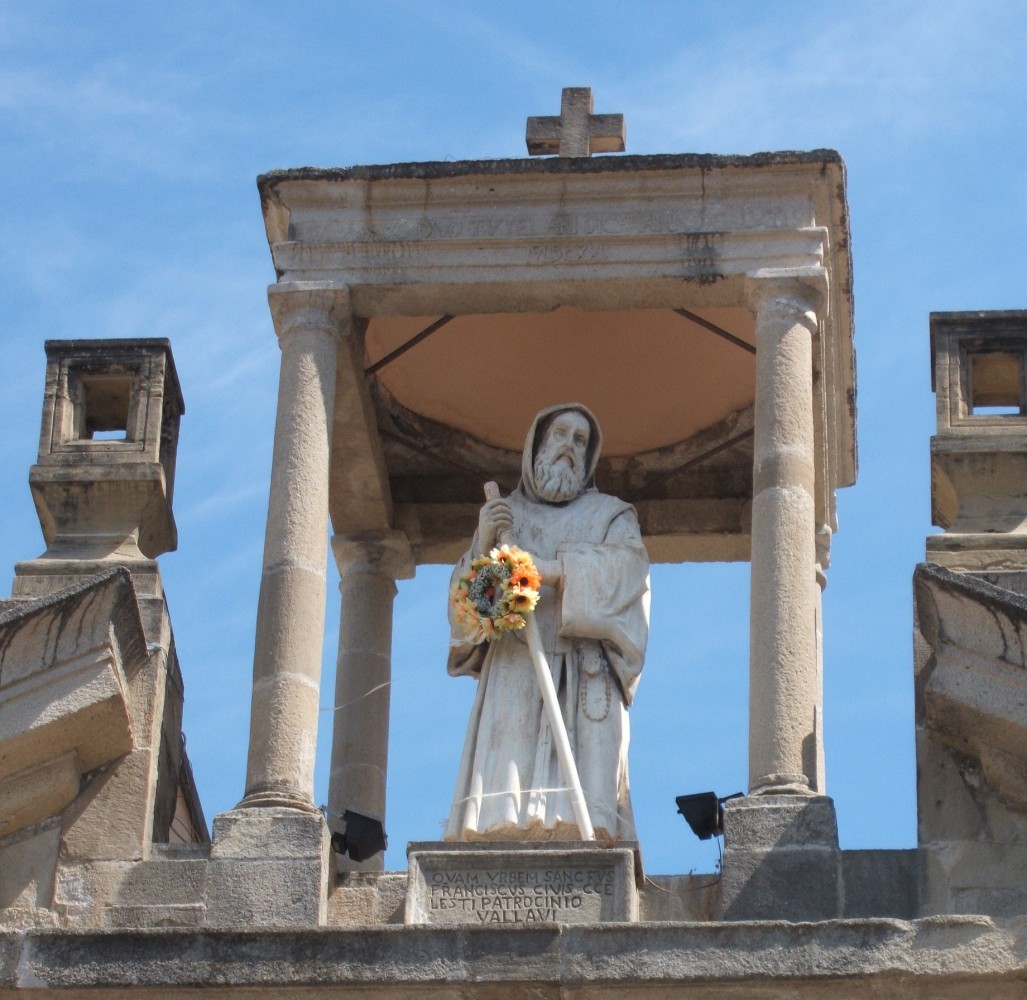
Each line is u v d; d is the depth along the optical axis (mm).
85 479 23453
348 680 26188
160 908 21344
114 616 21875
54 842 21719
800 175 23984
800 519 22547
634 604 23234
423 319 25719
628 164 24062
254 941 19938
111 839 21734
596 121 25297
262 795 21625
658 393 26984
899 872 20891
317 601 22609
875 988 19531
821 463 25422
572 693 22844
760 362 23312
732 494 27250
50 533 23516
